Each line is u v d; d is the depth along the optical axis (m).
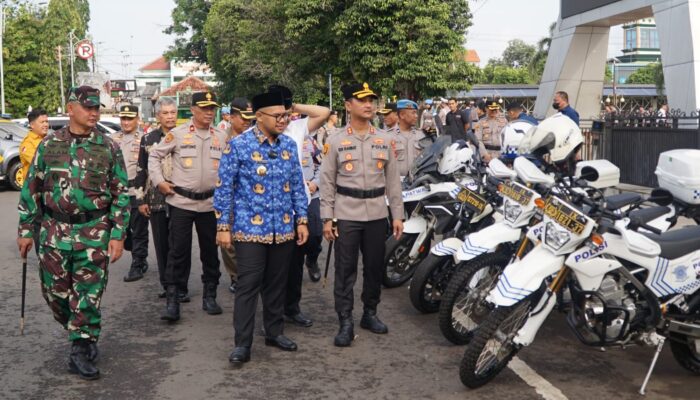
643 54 83.12
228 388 4.57
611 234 4.57
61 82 49.06
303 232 5.29
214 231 6.36
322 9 24.45
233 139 5.07
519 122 7.21
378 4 22.95
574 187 4.71
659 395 4.46
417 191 6.68
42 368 4.97
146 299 6.93
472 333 5.40
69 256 4.73
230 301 6.86
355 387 4.57
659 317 4.57
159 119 6.86
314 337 5.68
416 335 5.70
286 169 5.15
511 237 5.04
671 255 4.65
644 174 12.41
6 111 46.12
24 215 4.82
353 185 5.47
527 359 5.12
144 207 6.84
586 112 19.88
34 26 48.09
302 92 32.22
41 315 6.34
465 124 11.41
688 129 11.30
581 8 18.83
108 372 4.89
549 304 4.52
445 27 23.28
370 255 5.62
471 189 6.02
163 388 4.58
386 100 23.81
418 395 4.43
